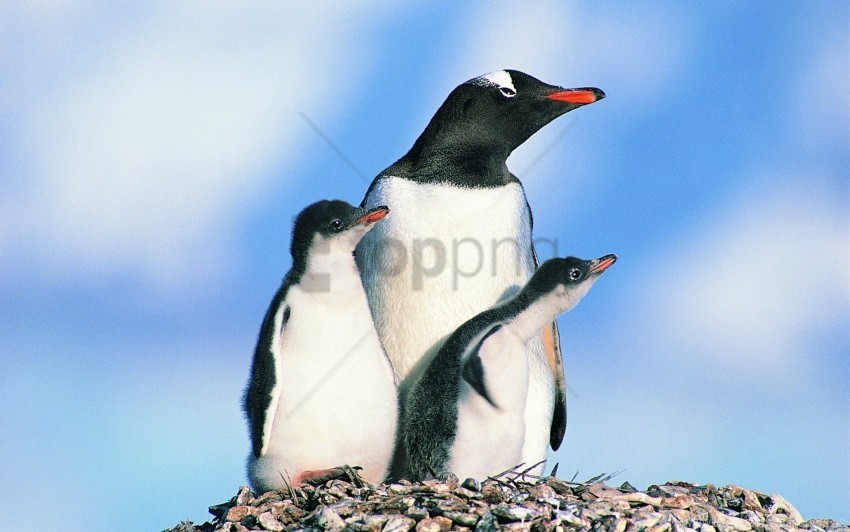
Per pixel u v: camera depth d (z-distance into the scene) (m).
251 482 11.42
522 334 11.76
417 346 12.30
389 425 11.31
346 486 10.93
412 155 13.13
